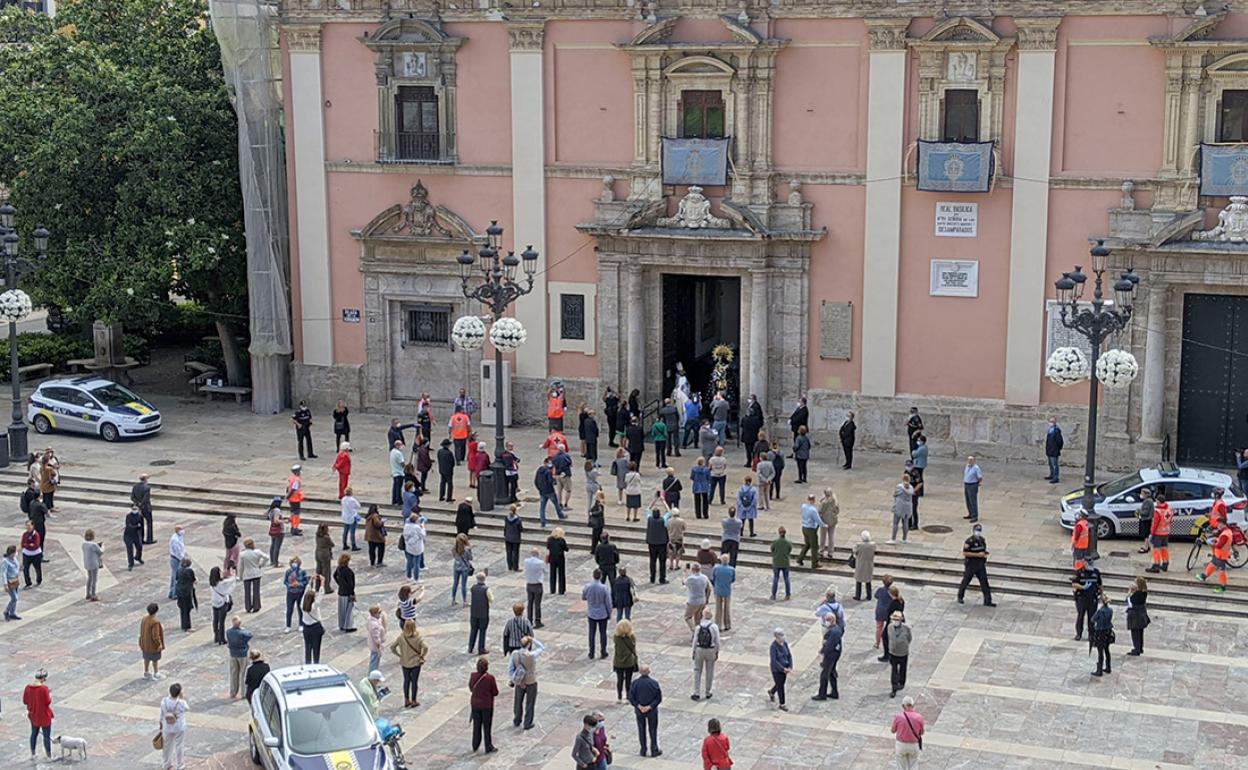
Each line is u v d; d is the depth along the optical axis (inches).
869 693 1085.8
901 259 1614.2
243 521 1498.5
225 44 1785.2
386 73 1759.4
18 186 1857.8
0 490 1593.3
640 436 1588.3
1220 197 1496.1
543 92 1707.7
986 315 1595.7
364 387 1855.3
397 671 1140.5
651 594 1284.4
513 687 1098.1
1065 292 1556.3
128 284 1804.9
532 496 1526.8
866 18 1574.8
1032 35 1528.1
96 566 1286.9
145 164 1833.2
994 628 1200.8
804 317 1656.0
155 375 2105.1
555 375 1764.3
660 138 1663.4
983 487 1526.8
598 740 908.6
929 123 1577.3
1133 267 1529.3
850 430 1584.6
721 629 1200.2
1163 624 1200.8
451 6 1724.9
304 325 1861.5
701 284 1822.1
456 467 1627.7
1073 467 1585.9
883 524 1414.9
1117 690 1083.9
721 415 1643.7
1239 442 1551.4
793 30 1609.3
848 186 1619.1
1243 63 1464.1
